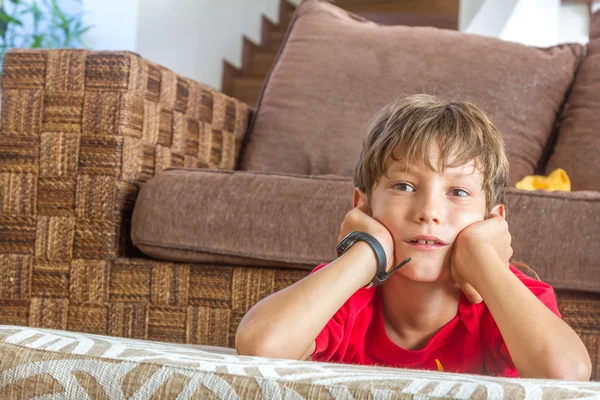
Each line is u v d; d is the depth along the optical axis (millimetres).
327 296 715
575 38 4059
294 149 1808
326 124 1813
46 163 1348
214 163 1744
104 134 1338
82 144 1341
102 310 1312
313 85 1869
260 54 4391
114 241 1326
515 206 1159
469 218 776
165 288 1287
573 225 1136
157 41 3602
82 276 1321
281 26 4742
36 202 1348
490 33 4039
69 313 1325
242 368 431
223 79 4164
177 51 3715
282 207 1242
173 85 1523
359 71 1862
